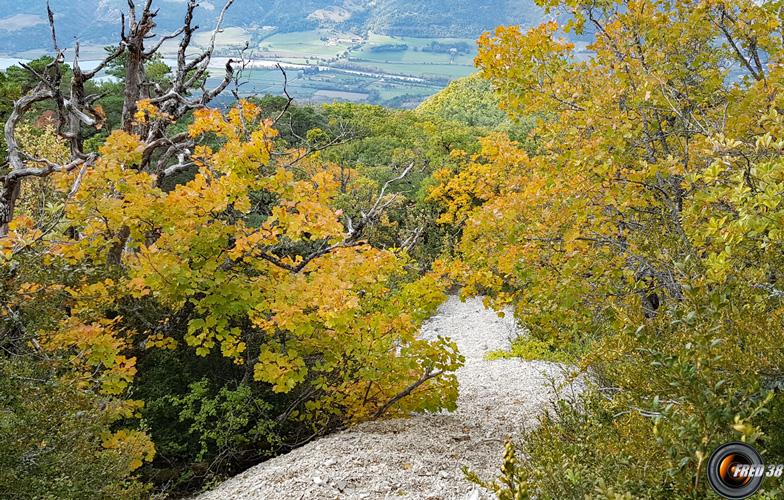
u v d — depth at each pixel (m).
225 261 6.99
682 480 2.55
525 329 13.91
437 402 7.93
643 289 5.63
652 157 5.92
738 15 6.03
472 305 19.11
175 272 6.26
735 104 5.69
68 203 6.46
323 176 7.09
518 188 8.38
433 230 20.53
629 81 5.71
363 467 5.96
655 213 5.90
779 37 5.94
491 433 7.64
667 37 6.11
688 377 2.56
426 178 21.66
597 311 6.02
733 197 3.14
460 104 50.19
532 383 10.37
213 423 7.38
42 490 4.03
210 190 6.58
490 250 7.27
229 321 7.93
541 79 6.41
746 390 2.68
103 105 23.52
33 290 4.75
